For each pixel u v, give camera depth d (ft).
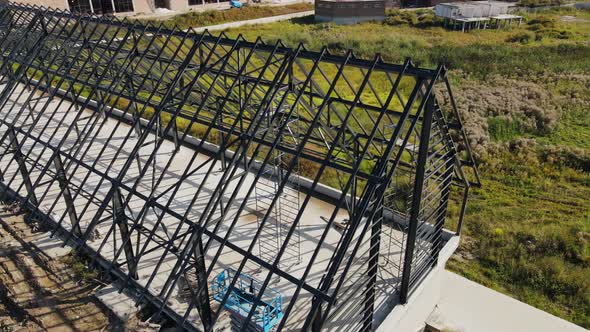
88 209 50.06
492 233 53.72
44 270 42.14
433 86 27.99
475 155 70.85
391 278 39.19
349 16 185.37
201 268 31.55
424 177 30.55
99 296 38.32
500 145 73.87
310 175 64.69
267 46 38.91
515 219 56.34
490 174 66.69
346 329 33.88
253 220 48.24
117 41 59.88
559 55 125.59
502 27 173.27
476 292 45.32
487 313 42.80
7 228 47.85
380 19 189.88
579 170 66.39
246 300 35.32
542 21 172.65
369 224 27.30
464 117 82.48
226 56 40.32
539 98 91.91
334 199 51.98
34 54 58.08
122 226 36.86
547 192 61.87
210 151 63.72
